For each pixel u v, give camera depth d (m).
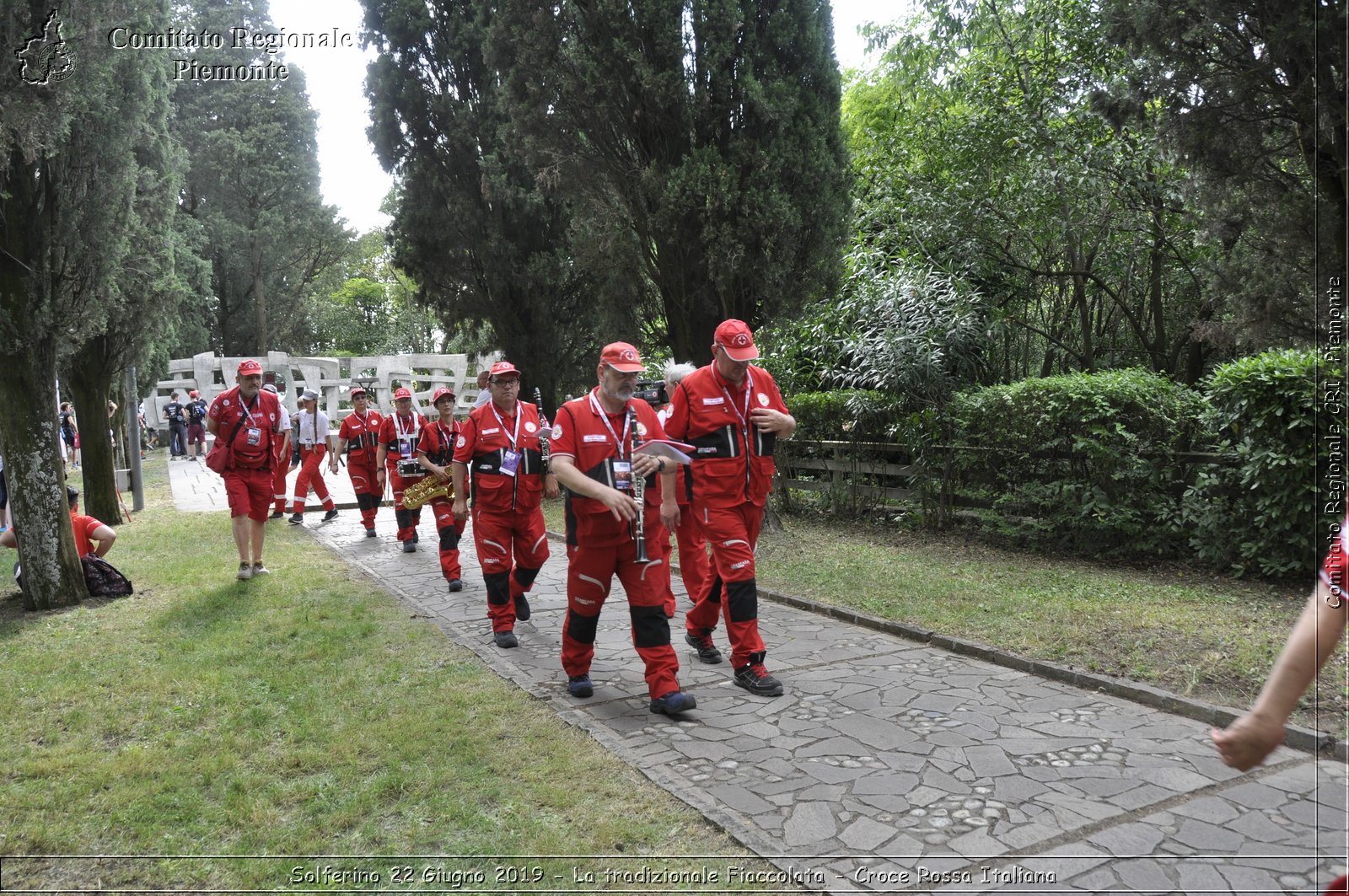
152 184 11.31
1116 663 5.13
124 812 3.65
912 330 9.98
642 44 9.50
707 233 9.29
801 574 8.01
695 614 5.71
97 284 7.82
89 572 7.77
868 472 10.91
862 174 15.04
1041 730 4.34
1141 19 7.53
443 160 14.77
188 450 27.00
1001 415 8.95
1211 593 6.73
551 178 10.27
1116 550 8.15
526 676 5.44
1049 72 12.84
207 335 32.97
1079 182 12.16
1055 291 14.30
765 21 9.85
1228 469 7.23
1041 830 3.33
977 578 7.57
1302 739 3.91
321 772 4.04
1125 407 8.02
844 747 4.20
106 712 4.81
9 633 6.60
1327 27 3.69
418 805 3.68
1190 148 7.59
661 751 4.21
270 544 10.88
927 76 15.28
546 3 9.84
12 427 7.32
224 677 5.38
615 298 11.18
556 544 10.59
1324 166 5.91
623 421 4.91
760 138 9.73
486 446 6.27
